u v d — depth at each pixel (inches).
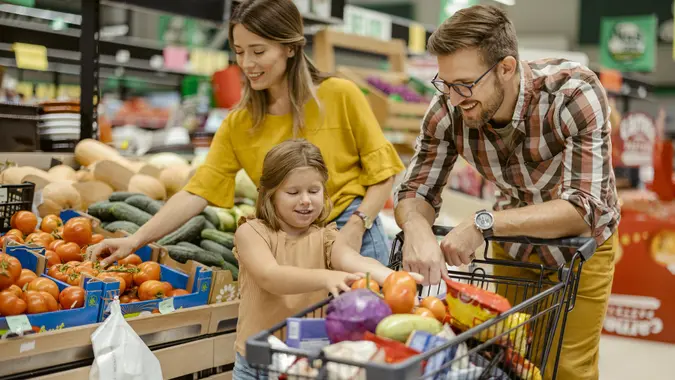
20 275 96.0
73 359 91.2
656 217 220.4
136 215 128.4
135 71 301.4
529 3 590.6
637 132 272.7
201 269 107.3
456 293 65.2
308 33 226.1
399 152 217.6
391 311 63.4
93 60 155.5
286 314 83.0
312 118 100.0
